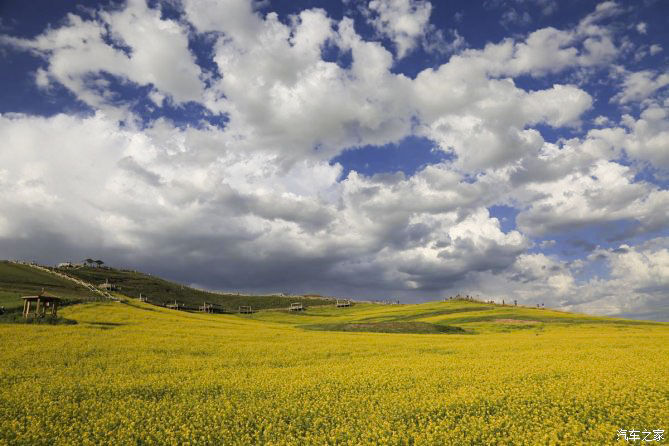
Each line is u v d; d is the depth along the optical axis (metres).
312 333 53.81
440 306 132.25
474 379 21.78
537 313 100.19
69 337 38.12
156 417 16.38
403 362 28.16
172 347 34.50
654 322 79.94
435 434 14.26
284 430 15.38
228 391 20.20
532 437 13.94
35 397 18.77
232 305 168.50
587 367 23.84
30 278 105.50
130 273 177.62
